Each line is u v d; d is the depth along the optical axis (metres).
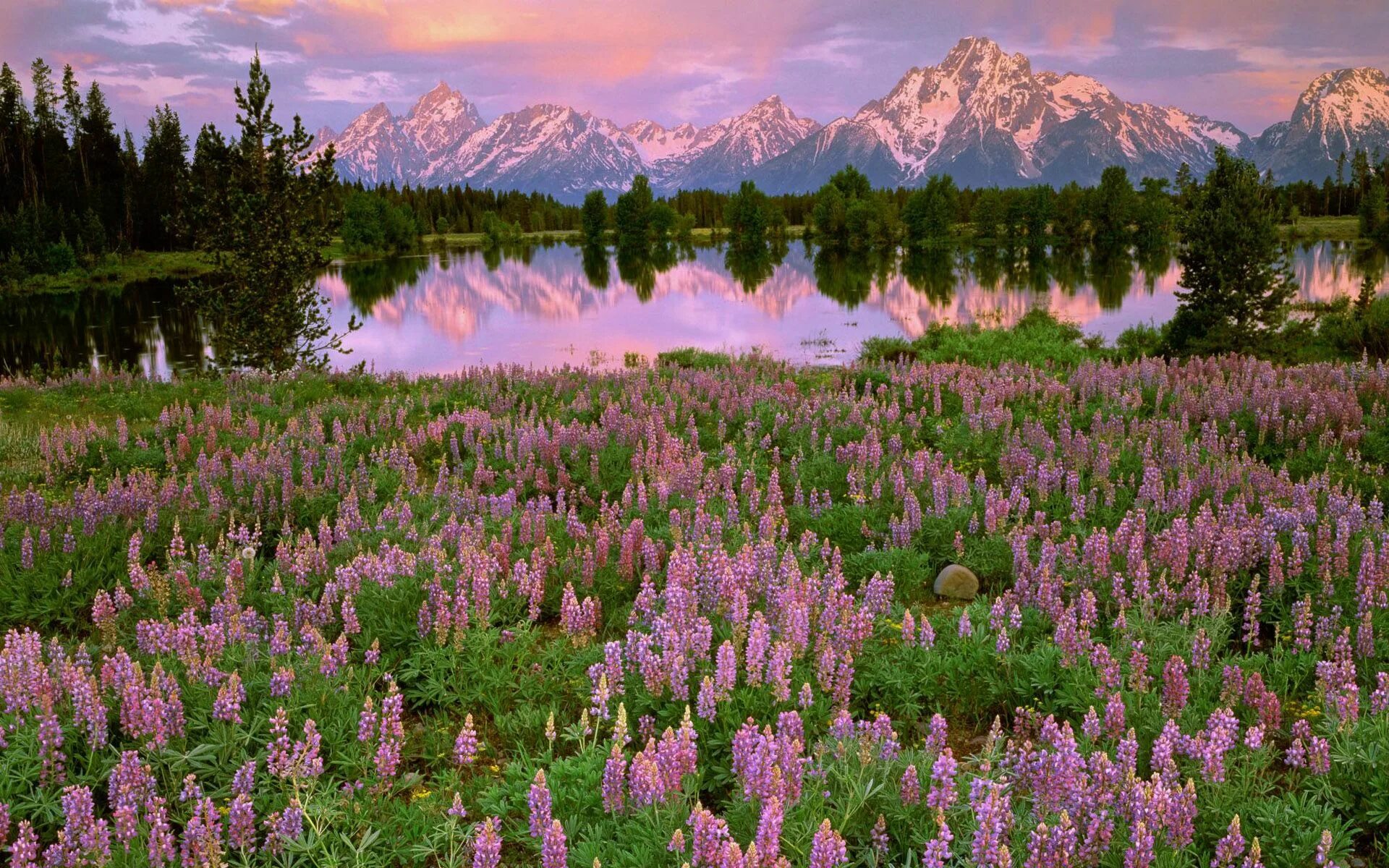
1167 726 6.48
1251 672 8.08
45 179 123.38
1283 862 5.60
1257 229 27.59
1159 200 140.88
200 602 9.42
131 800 5.89
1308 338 29.75
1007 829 5.41
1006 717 7.97
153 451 17.23
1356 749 6.42
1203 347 27.77
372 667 8.22
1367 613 8.09
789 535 12.77
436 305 70.38
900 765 6.39
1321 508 12.24
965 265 113.25
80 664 7.64
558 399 22.66
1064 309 63.62
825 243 164.88
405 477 14.80
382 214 144.38
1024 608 9.47
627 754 7.05
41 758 6.41
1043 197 151.00
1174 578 9.70
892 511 12.84
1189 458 14.43
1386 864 5.87
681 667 7.42
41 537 10.90
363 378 26.95
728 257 136.38
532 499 14.47
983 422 17.62
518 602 9.52
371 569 9.80
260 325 27.97
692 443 17.19
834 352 44.41
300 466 15.80
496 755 7.42
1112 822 5.55
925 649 8.30
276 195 28.14
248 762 6.17
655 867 5.43
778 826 5.15
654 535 11.79
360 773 6.83
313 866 5.80
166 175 125.81
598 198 172.00
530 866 5.93
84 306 68.44
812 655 8.45
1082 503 12.46
